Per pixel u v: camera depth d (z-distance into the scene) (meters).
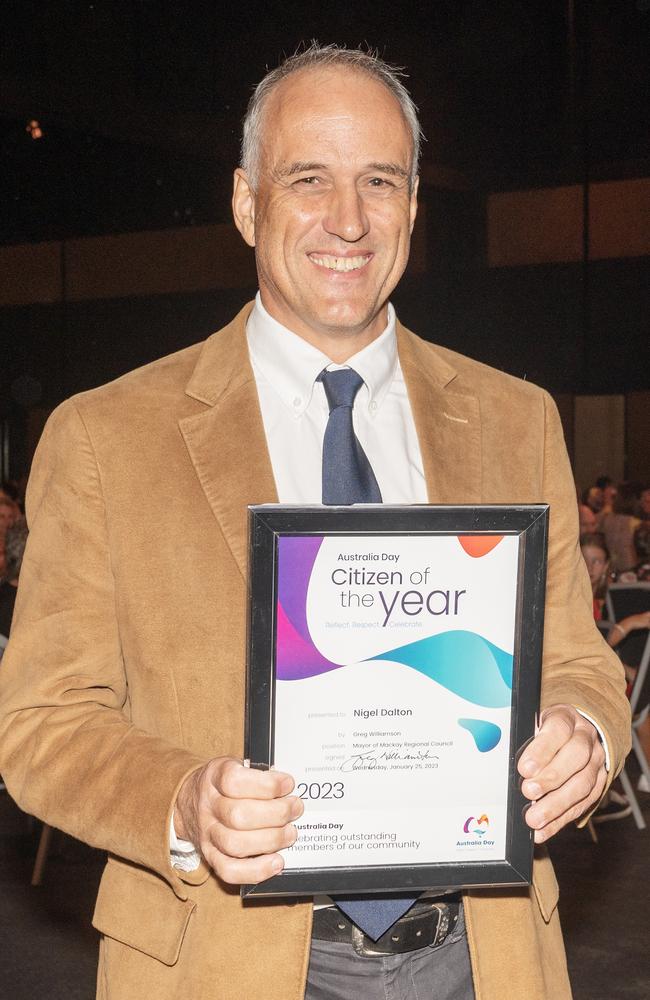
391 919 1.33
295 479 1.46
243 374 1.47
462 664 1.18
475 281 10.69
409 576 1.17
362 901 1.33
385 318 1.52
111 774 1.26
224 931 1.30
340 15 6.64
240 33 6.56
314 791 1.16
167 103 6.65
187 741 1.34
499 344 10.62
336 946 1.36
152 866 1.23
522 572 1.18
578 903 4.30
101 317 12.56
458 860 1.19
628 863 4.77
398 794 1.18
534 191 10.34
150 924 1.33
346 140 1.40
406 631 1.17
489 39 7.98
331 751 1.16
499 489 1.51
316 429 1.49
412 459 1.52
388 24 7.05
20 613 1.39
